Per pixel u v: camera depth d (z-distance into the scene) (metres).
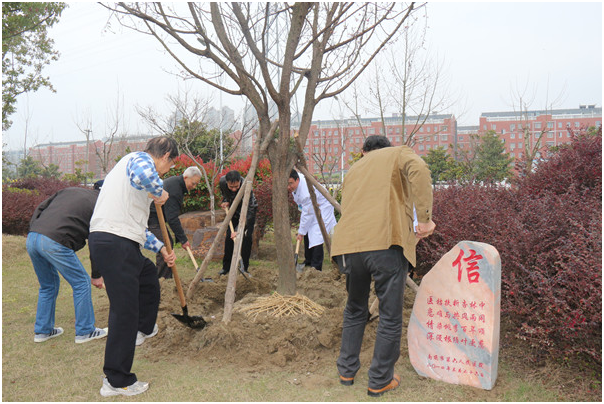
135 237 2.89
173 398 2.75
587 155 5.42
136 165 2.80
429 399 2.72
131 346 2.81
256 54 3.92
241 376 3.03
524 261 3.54
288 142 4.37
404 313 4.11
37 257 3.59
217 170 10.16
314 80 4.68
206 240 7.02
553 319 3.02
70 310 4.61
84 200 3.72
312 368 3.15
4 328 4.06
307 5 4.16
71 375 3.10
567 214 3.64
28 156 37.38
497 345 2.87
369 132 44.28
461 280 2.92
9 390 2.88
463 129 67.06
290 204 7.99
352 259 2.81
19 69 16.17
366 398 2.74
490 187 5.74
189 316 3.56
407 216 2.81
